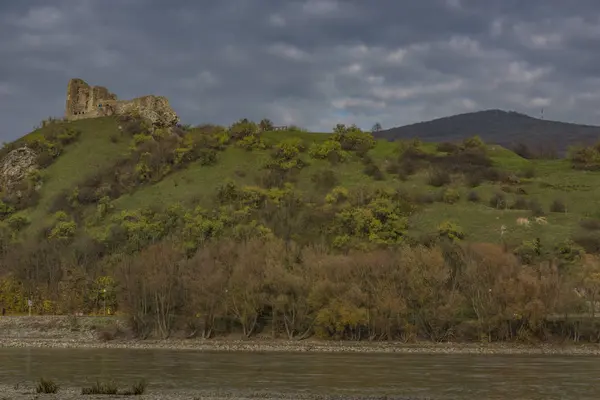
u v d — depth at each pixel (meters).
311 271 146.00
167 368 97.94
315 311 142.12
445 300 140.00
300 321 142.75
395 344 134.38
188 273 147.75
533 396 74.38
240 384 82.94
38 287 166.25
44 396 72.38
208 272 145.88
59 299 161.00
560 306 137.75
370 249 173.25
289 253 155.75
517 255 163.38
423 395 75.06
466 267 147.12
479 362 107.25
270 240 167.38
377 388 79.94
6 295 161.88
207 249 159.00
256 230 184.50
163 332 142.88
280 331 145.12
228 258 153.38
